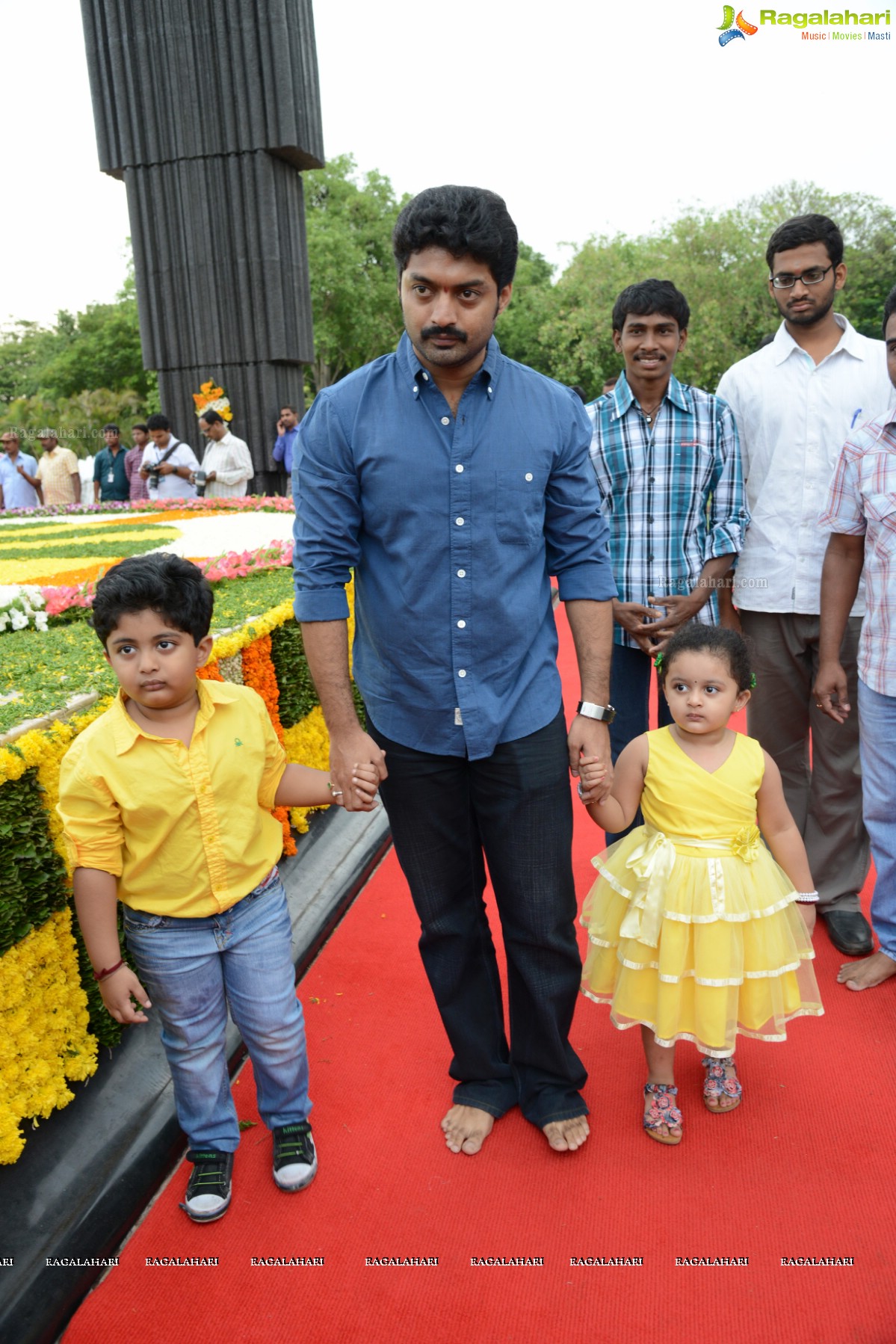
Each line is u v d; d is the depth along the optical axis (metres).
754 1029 2.27
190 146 12.32
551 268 45.69
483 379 1.98
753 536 3.23
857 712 3.15
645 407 2.96
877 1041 2.63
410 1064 2.61
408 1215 2.09
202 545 5.68
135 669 1.92
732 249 29.00
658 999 2.21
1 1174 1.99
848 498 2.84
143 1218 2.14
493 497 1.99
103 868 1.97
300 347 13.15
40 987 2.15
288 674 3.70
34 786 2.17
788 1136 2.29
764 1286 1.88
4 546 5.91
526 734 2.12
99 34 12.30
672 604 2.94
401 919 3.40
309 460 2.02
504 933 2.30
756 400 3.18
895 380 2.62
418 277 1.79
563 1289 1.89
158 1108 2.39
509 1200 2.12
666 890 2.23
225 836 2.05
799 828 3.43
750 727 3.44
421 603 2.04
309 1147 2.23
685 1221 2.05
